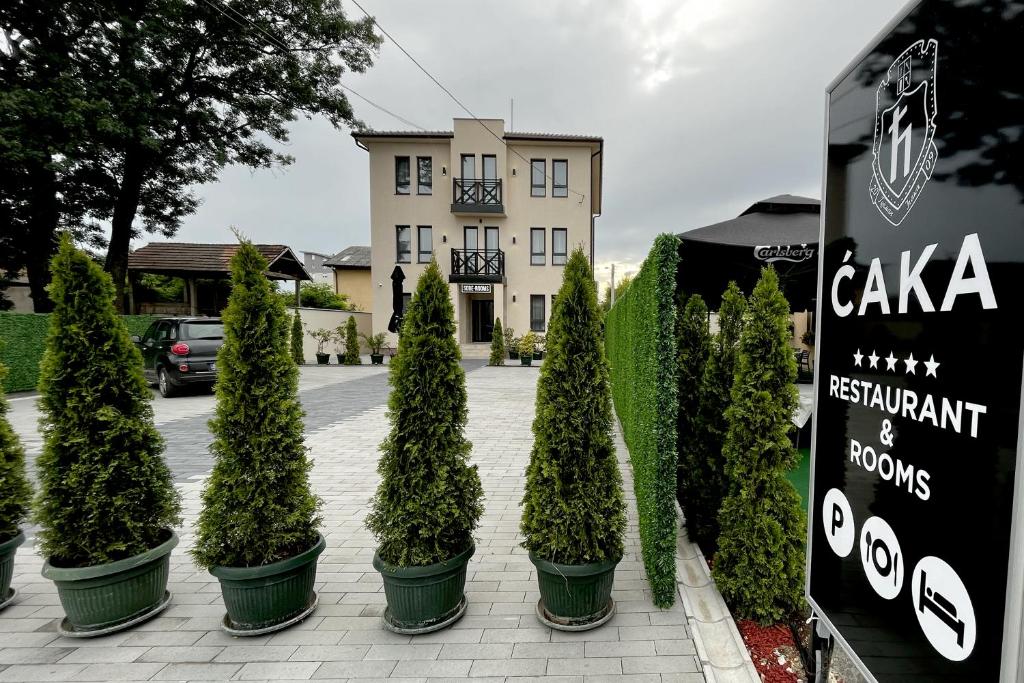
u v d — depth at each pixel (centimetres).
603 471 230
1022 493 84
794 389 233
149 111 1174
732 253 358
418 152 1903
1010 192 86
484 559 306
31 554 321
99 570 222
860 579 136
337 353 1959
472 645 220
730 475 241
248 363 232
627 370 492
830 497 151
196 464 507
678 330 338
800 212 428
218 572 221
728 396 294
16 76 1028
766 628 226
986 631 92
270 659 212
